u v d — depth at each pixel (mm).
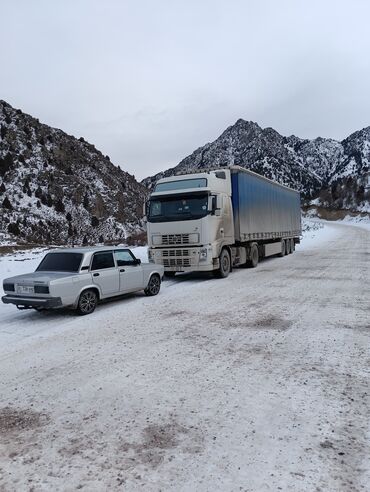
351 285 11438
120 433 3719
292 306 8938
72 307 8766
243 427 3758
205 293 11086
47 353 6184
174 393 4559
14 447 3547
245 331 7027
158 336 6863
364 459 3209
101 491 2908
